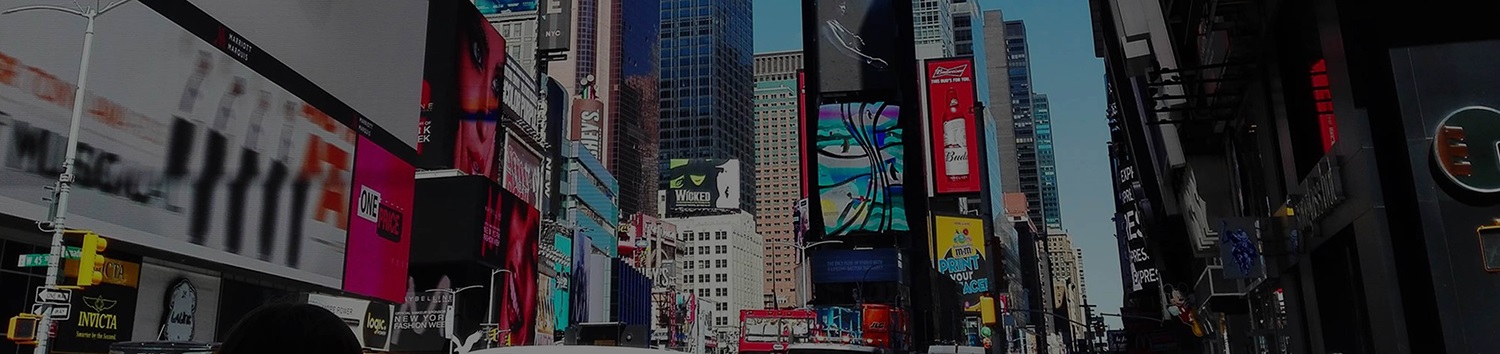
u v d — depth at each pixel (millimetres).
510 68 95438
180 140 38438
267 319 2625
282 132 45875
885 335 103438
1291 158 21094
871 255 135250
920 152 151250
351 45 54281
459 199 74938
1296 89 20875
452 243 73688
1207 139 31266
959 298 168125
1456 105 15680
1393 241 15562
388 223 57719
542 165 106688
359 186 53812
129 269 36562
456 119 78875
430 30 78938
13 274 32375
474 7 83000
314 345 2602
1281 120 21641
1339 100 16844
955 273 170625
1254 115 25250
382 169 57188
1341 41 16516
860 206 147375
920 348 137250
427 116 77375
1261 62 23125
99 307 34656
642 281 158875
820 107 153125
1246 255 23297
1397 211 15648
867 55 153500
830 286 136625
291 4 47594
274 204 44688
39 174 31625
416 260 73812
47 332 18719
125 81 35688
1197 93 27297
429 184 75688
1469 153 15266
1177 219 41719
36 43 32000
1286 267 22688
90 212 33469
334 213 50500
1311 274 20922
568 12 109812
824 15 156750
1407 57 16062
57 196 20188
